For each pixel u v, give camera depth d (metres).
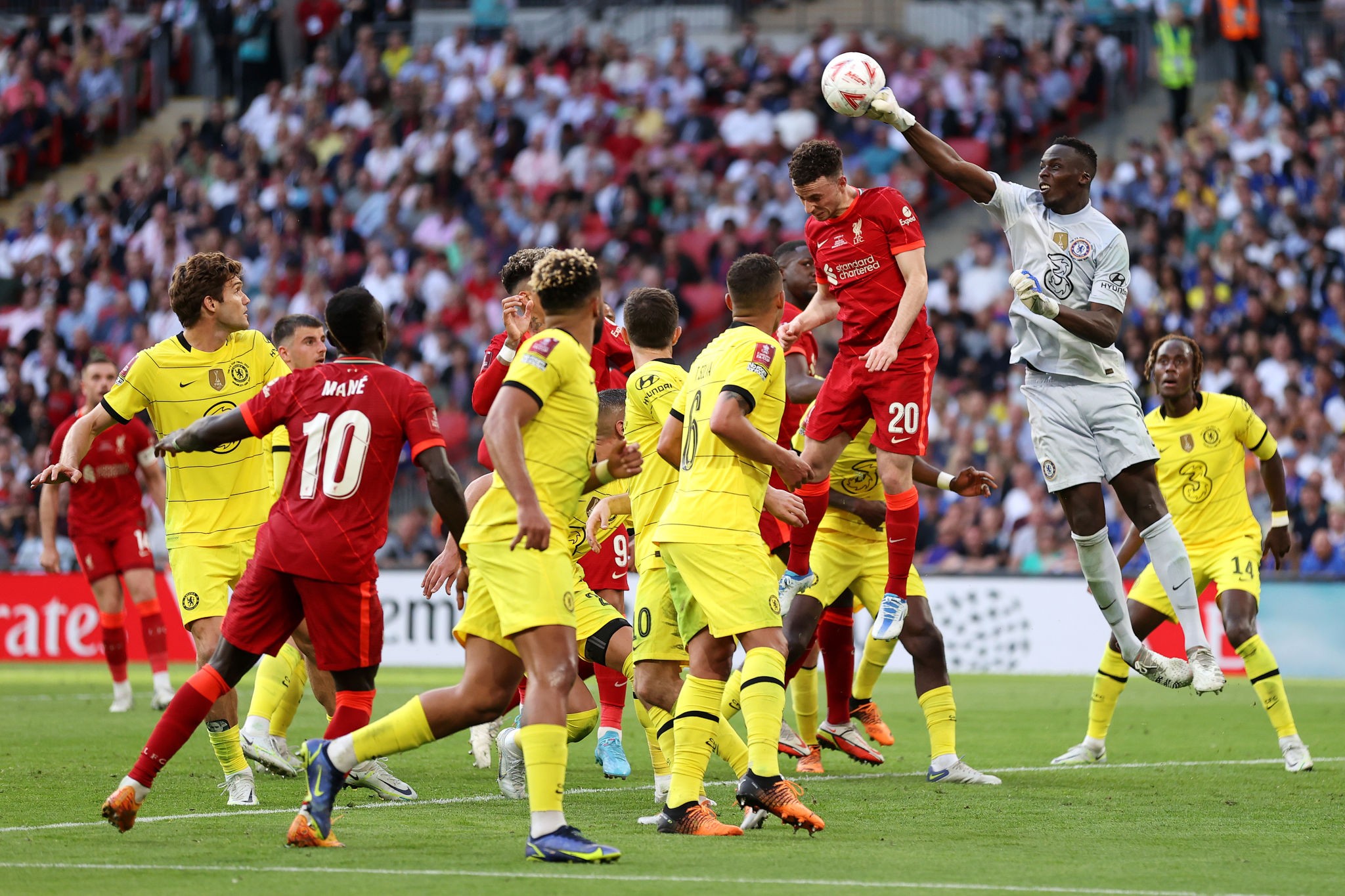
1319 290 72.69
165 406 26.67
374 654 21.11
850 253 28.42
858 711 32.84
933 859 19.52
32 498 70.81
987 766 31.39
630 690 48.94
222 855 19.47
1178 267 74.31
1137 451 26.75
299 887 17.05
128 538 42.84
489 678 19.56
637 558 24.59
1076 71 86.00
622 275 79.12
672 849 20.17
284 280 83.56
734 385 21.00
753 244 78.88
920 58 86.94
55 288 85.81
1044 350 27.09
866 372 28.38
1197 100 87.38
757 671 21.08
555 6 102.12
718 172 85.00
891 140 83.81
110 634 42.84
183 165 93.19
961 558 64.56
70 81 100.50
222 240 87.19
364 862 18.94
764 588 21.27
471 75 92.44
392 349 78.12
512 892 16.78
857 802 25.64
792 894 16.75
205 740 35.44
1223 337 70.44
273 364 27.72
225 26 99.62
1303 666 56.28
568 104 90.12
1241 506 33.16
